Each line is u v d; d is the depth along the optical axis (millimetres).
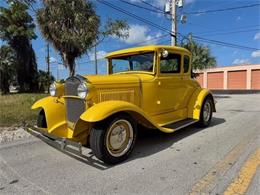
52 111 5137
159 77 5750
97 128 4270
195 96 6953
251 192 3377
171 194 3367
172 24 17531
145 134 6348
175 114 6391
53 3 13016
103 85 4711
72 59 13961
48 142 4586
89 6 13344
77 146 4012
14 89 26375
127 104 4539
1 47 23562
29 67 24500
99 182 3756
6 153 5035
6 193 3463
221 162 4430
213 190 3447
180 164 4379
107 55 6543
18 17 21938
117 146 4461
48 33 13531
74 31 13211
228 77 42219
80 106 4652
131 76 5402
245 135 6289
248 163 4348
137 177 3898
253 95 23984
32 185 3688
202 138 6047
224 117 9016
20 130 6758
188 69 6766
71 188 3588
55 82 5344
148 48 5703
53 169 4242
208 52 21797
